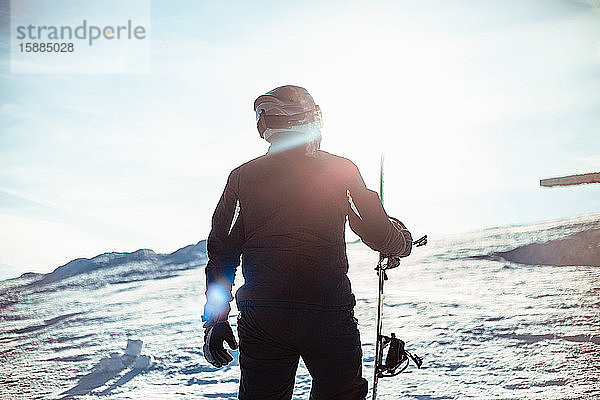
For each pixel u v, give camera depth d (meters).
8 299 8.93
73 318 6.82
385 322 4.87
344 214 1.97
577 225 8.91
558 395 2.98
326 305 1.87
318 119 2.05
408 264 8.23
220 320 2.00
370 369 3.58
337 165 2.00
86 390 3.69
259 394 1.93
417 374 3.43
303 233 1.90
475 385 3.20
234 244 2.04
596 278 6.29
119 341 5.18
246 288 1.93
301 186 1.95
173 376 3.83
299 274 1.88
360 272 8.02
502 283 6.42
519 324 4.46
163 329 5.56
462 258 8.31
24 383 3.96
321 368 1.89
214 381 3.66
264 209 1.95
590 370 3.33
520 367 3.46
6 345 5.47
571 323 4.39
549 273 6.86
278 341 1.89
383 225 1.96
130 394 3.52
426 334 4.36
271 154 2.03
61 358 4.67
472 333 4.30
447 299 5.70
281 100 2.02
